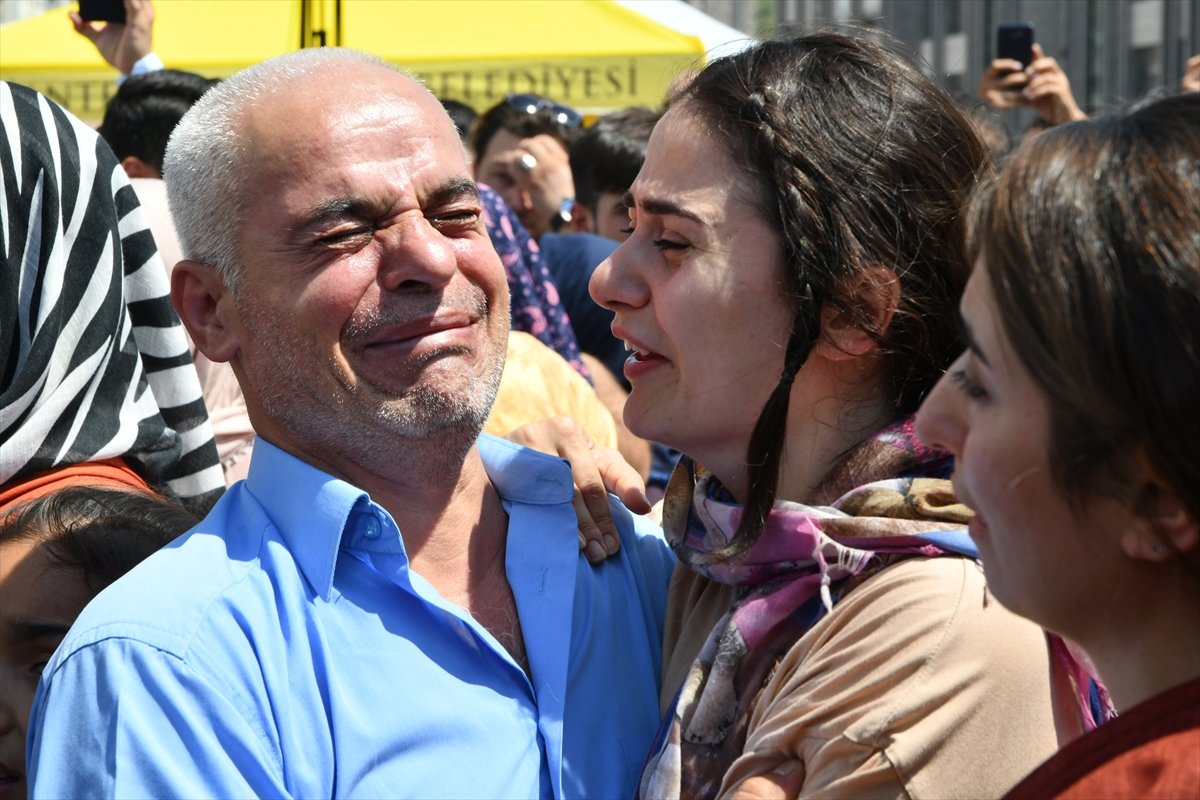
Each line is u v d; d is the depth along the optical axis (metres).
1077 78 11.48
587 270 3.89
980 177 1.54
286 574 1.61
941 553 1.44
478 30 5.89
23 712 1.76
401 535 1.67
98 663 1.50
